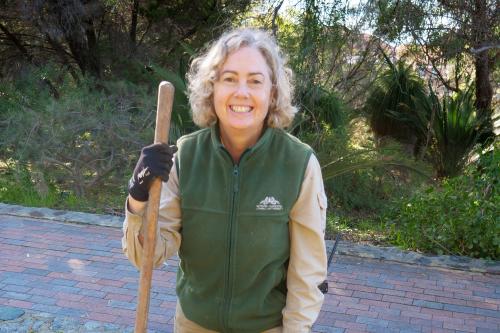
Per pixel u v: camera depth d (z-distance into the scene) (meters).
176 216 2.02
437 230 6.04
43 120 7.80
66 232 6.15
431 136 10.20
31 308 4.43
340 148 8.10
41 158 7.68
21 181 7.74
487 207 5.89
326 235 6.63
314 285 2.02
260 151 1.96
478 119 10.16
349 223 7.48
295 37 9.47
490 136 10.20
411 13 9.73
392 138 10.75
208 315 2.03
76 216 6.59
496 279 5.29
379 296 4.83
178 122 7.77
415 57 10.71
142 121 8.33
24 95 9.66
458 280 5.23
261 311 2.02
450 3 9.69
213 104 2.01
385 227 6.93
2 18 11.30
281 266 2.04
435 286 5.07
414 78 11.17
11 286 4.79
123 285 4.91
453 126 9.82
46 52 12.16
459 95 10.30
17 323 4.17
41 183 7.50
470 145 9.88
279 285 2.09
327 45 9.45
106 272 5.17
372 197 8.09
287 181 1.95
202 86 2.00
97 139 7.88
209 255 1.99
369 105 11.05
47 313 4.36
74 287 4.83
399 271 5.38
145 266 1.90
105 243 5.88
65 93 9.26
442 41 9.95
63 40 11.50
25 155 7.75
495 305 4.75
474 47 9.84
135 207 1.89
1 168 8.64
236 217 1.95
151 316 4.38
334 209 8.10
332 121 9.12
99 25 11.59
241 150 2.00
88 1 10.96
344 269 5.36
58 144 7.81
